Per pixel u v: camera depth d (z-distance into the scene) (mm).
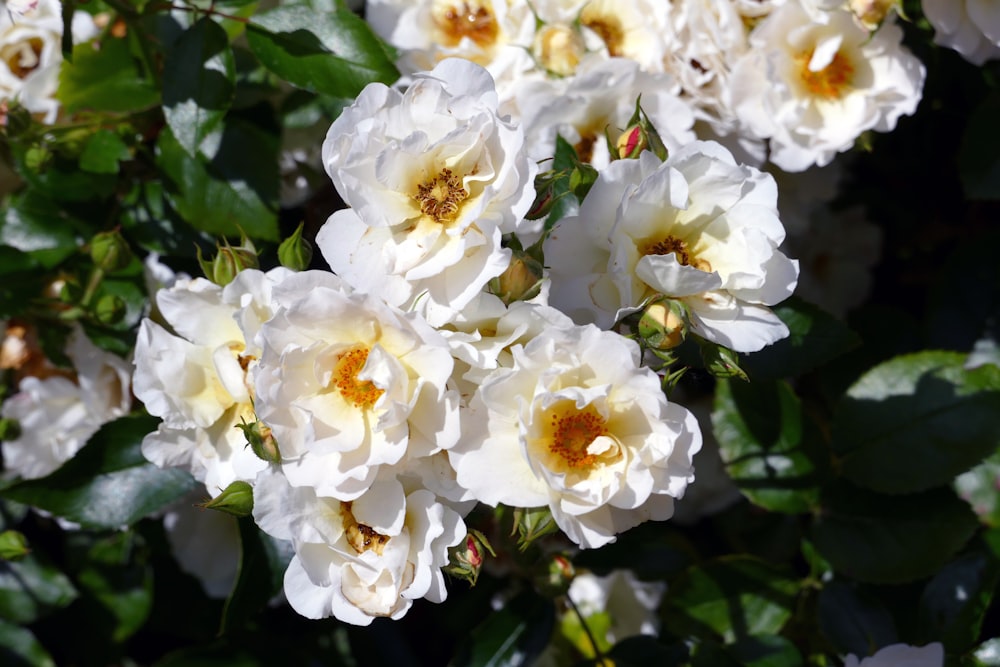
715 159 649
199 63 719
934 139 865
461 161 638
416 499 639
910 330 846
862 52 756
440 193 636
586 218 651
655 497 649
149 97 752
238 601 704
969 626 743
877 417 760
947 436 752
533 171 636
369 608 637
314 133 791
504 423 639
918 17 791
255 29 725
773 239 655
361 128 637
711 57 756
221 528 796
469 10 762
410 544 639
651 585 841
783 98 753
